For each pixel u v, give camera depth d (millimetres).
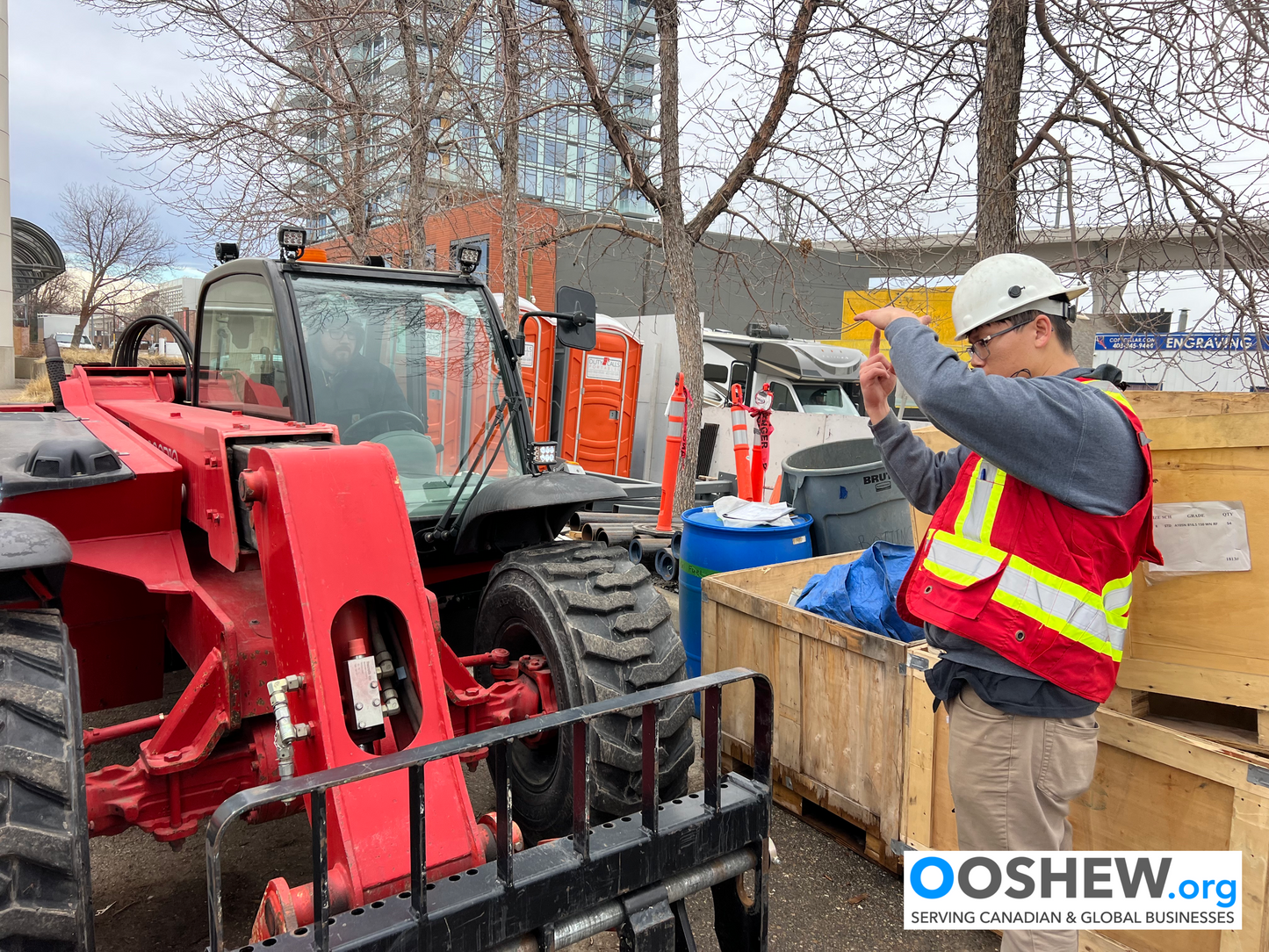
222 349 3311
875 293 5473
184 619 2506
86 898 1711
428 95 7395
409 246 7809
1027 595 1807
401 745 1959
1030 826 1890
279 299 2799
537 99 6238
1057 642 1790
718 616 3660
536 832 2674
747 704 3518
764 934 1922
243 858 2973
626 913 1687
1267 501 2066
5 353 26734
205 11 7039
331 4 6930
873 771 2922
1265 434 2041
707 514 4461
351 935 1414
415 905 1464
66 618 2750
